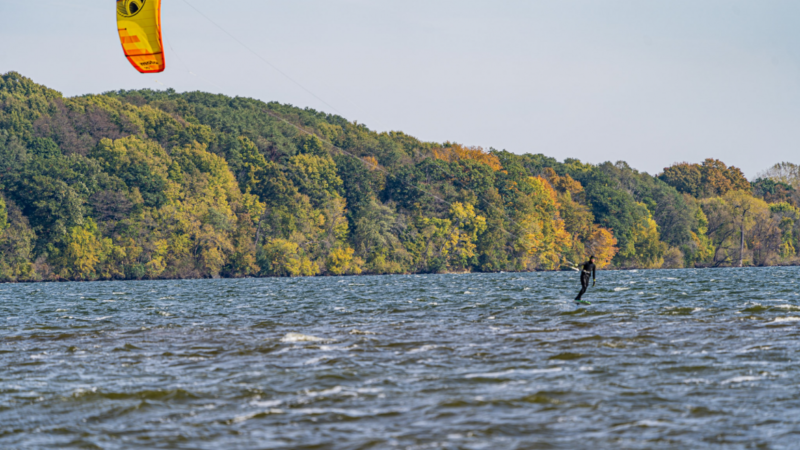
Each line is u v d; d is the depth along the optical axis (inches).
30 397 623.2
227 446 485.7
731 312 1152.2
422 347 844.6
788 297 1531.7
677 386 623.2
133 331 1061.8
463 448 473.1
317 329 1045.8
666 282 2479.1
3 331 1095.6
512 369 703.7
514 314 1202.6
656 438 488.7
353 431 511.5
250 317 1267.2
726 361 721.6
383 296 1878.7
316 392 621.9
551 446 475.2
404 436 498.6
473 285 2568.9
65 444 495.8
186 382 670.5
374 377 676.7
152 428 527.8
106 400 608.1
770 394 591.8
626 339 865.5
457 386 636.1
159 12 1234.6
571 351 793.6
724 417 531.8
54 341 958.4
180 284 3321.9
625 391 608.1
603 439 488.1
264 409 571.2
